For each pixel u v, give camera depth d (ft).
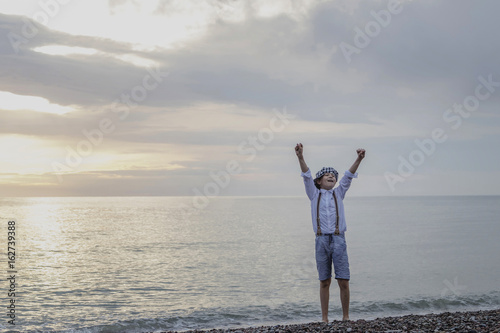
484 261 74.43
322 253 25.57
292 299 44.24
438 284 52.11
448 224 194.29
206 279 58.65
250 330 25.99
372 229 163.43
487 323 22.99
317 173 26.78
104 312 39.09
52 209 475.31
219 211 401.29
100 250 100.83
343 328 22.94
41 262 80.18
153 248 104.53
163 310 39.70
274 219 255.09
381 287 50.29
